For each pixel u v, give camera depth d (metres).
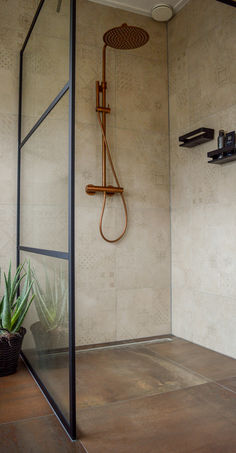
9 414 1.63
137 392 1.88
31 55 2.24
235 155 2.20
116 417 1.62
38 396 1.82
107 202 2.72
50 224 1.76
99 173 2.71
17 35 2.54
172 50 2.97
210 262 2.53
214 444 1.41
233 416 1.63
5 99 2.49
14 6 2.54
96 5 2.76
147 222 2.88
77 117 2.66
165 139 2.98
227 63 2.39
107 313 2.70
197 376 2.08
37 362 1.99
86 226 2.65
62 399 1.56
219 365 2.25
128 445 1.40
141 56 2.91
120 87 2.81
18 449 1.36
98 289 2.67
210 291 2.53
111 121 2.77
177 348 2.59
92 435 1.47
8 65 2.51
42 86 1.99
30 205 2.17
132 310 2.79
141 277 2.83
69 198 1.48
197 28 2.68
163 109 2.99
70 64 1.51
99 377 2.08
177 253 2.88
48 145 1.84
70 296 1.46
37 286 1.99
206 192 2.57
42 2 2.04
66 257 1.50
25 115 2.36
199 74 2.65
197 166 2.66
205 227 2.58
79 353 2.50
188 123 2.76
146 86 2.92
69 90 1.51
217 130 2.47
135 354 2.48
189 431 1.50
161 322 2.91
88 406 1.72
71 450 1.36
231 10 2.36
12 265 2.47
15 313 2.12
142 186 2.87
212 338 2.52
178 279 2.87
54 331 1.69
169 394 1.85
